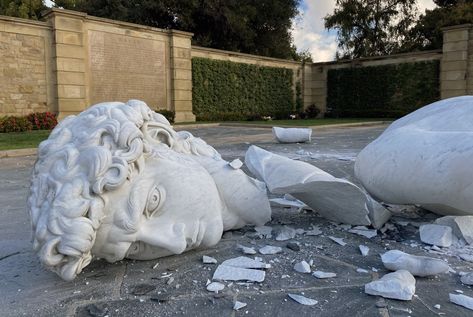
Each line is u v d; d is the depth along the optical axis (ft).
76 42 48.06
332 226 9.70
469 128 9.18
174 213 7.18
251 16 84.12
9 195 14.99
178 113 60.80
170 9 77.87
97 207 6.20
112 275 7.06
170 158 7.41
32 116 44.68
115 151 6.56
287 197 12.21
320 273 6.94
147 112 7.73
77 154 6.44
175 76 59.88
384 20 88.02
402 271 6.60
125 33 53.83
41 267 7.61
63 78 47.32
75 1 93.61
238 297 6.21
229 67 68.90
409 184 8.86
